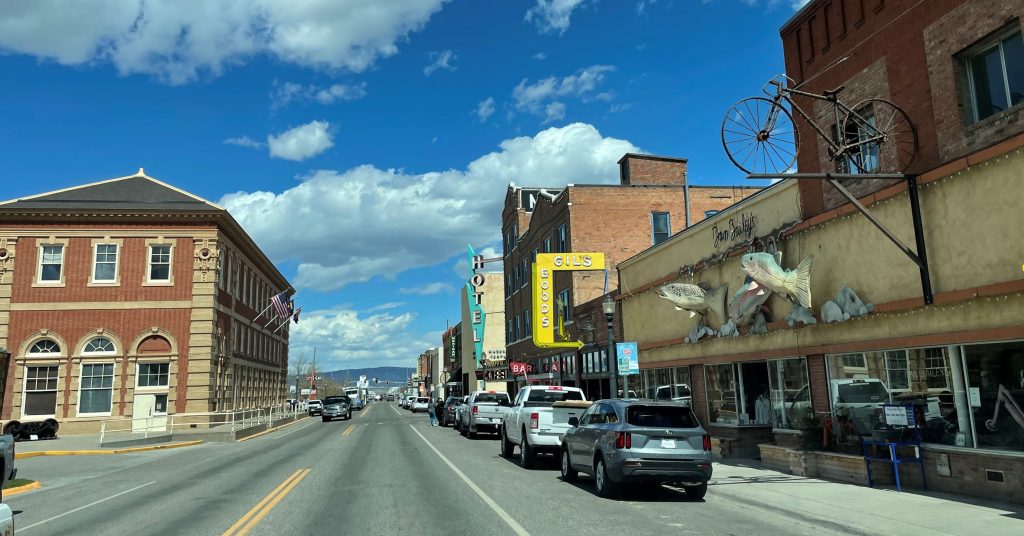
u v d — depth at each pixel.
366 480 13.91
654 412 11.31
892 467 11.48
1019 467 9.13
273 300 45.34
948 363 10.30
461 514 9.80
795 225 13.87
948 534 7.79
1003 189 9.20
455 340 84.38
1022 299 8.90
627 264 23.92
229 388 40.22
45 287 34.88
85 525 9.62
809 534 8.35
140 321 35.38
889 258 11.27
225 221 37.84
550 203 37.28
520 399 18.28
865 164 12.34
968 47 10.16
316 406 73.38
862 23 12.51
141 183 38.81
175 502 11.56
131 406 34.53
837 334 12.55
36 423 30.28
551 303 30.95
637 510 10.12
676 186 34.59
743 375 16.72
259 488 13.09
